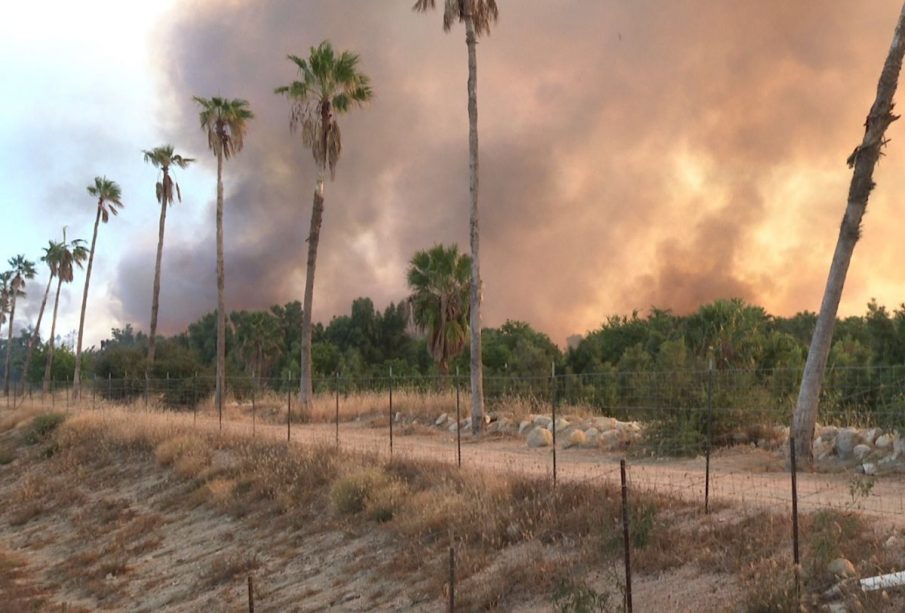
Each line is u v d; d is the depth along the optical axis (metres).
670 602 8.23
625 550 8.12
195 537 17.33
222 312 40.47
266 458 19.88
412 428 24.47
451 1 25.05
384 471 16.14
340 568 12.99
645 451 16.62
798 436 13.81
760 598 7.39
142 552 17.44
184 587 14.55
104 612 14.33
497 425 22.80
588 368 38.84
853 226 14.26
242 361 86.69
